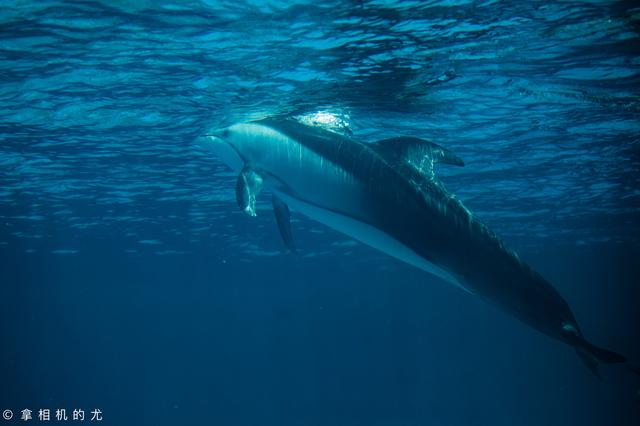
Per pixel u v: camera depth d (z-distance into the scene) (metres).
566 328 3.90
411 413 57.28
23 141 12.32
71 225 22.72
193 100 10.17
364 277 49.03
